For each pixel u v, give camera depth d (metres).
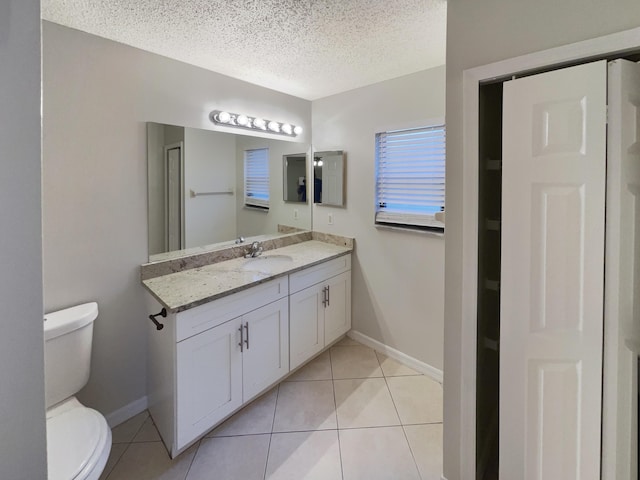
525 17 1.20
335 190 2.94
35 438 0.56
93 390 1.90
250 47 1.95
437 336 2.42
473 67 1.34
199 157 2.30
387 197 2.63
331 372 2.53
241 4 1.51
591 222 1.10
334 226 3.01
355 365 2.62
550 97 1.15
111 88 1.87
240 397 1.97
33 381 0.56
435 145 2.32
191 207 2.28
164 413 1.80
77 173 1.77
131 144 1.96
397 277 2.61
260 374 2.10
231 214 2.53
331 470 1.67
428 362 2.48
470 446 1.46
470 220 1.39
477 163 1.37
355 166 2.79
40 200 0.55
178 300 1.68
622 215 1.05
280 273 2.19
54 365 1.54
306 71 2.34
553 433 1.21
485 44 1.30
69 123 1.73
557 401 1.20
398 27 1.71
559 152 1.14
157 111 2.07
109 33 1.77
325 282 2.62
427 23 1.68
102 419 1.43
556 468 1.21
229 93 2.45
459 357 1.47
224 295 1.82
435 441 1.86
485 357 1.54
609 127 1.05
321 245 2.99
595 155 1.08
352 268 2.91
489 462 1.62
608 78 1.05
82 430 1.35
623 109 1.04
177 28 1.73
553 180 1.16
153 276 2.08
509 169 1.25
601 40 1.06
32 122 0.54
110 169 1.89
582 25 1.09
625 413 1.10
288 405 2.16
